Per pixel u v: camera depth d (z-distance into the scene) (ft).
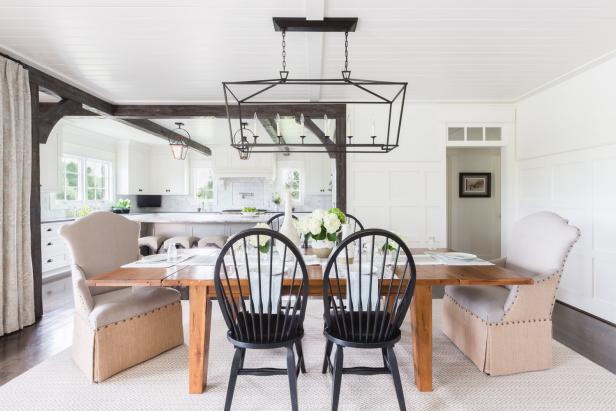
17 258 9.17
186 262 7.25
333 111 14.15
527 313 6.82
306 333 9.09
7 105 8.91
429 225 14.35
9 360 7.53
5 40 8.47
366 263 6.92
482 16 7.56
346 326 5.70
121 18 7.53
